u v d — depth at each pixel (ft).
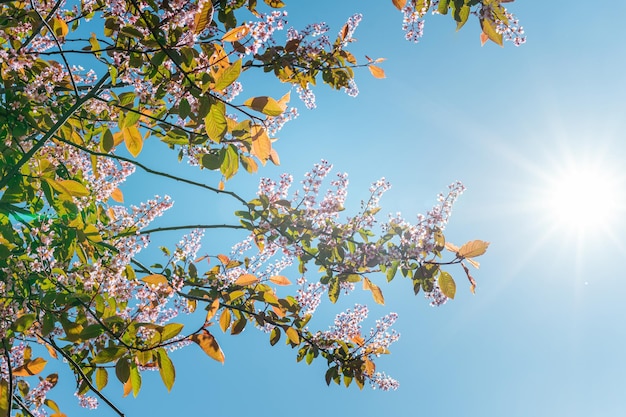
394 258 13.46
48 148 15.39
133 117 12.52
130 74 12.28
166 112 14.35
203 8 10.52
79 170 16.92
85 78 16.81
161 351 10.43
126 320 11.30
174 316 15.40
